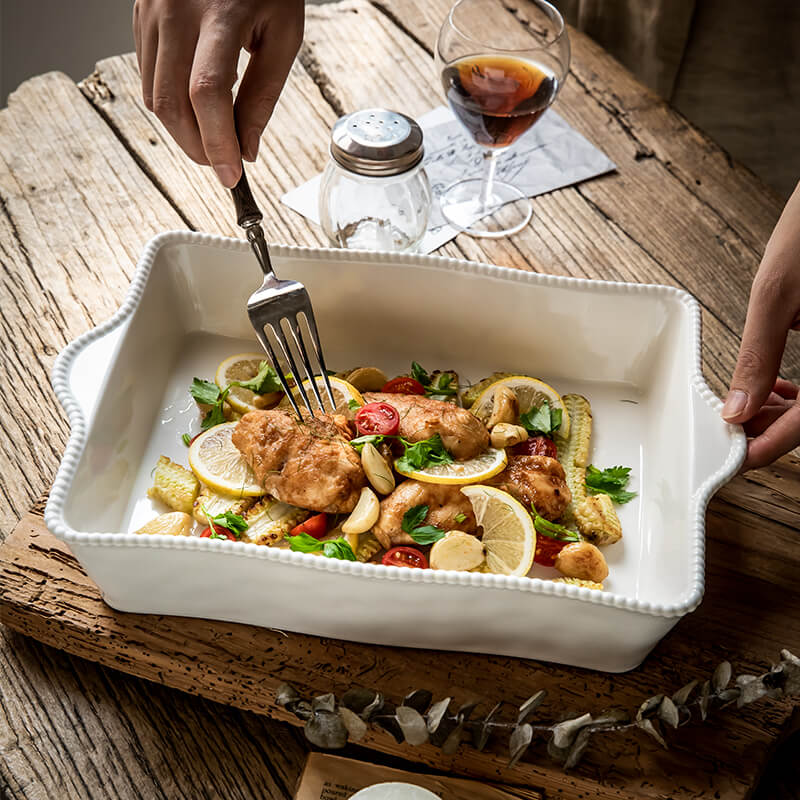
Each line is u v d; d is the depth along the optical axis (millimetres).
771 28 2236
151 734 1188
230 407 1416
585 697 1184
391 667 1202
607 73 2094
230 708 1225
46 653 1251
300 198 1805
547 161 1904
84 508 1190
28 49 2840
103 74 2023
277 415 1300
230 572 1110
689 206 1845
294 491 1243
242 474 1312
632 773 1129
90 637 1204
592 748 1146
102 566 1116
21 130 1906
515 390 1437
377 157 1481
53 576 1258
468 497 1254
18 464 1411
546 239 1769
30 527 1311
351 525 1223
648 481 1368
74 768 1151
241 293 1471
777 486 1418
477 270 1400
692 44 2328
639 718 1094
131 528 1291
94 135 1906
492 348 1496
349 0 2230
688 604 1055
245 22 1290
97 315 1614
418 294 1445
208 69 1248
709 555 1334
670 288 1375
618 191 1864
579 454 1383
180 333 1502
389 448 1323
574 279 1390
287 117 1953
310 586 1108
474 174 1880
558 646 1172
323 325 1501
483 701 1175
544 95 1621
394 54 2113
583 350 1464
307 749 1195
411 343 1517
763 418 1363
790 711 1178
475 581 1053
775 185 2441
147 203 1794
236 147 1288
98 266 1688
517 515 1238
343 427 1313
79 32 2857
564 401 1445
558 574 1259
